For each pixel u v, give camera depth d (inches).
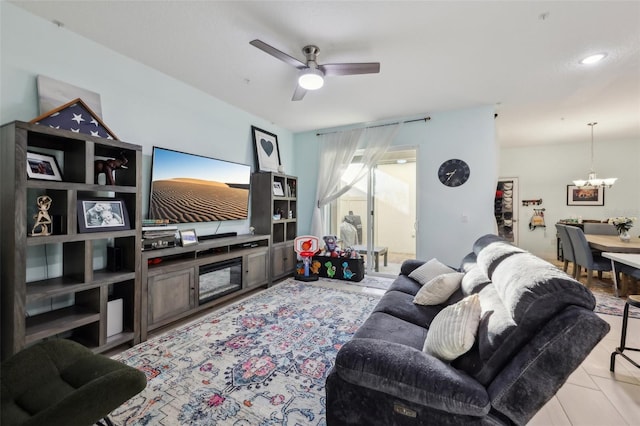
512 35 90.7
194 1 77.7
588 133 208.4
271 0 77.0
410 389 42.6
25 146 69.4
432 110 161.5
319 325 108.0
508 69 112.9
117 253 94.6
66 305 89.9
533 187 253.6
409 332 69.0
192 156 129.3
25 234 69.4
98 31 91.7
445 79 122.0
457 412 40.1
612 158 228.7
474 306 52.7
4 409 45.7
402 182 182.5
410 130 172.7
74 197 78.6
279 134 195.3
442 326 53.0
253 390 71.1
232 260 134.5
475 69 113.0
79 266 83.6
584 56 103.0
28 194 81.6
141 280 94.9
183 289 109.6
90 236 82.3
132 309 93.2
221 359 84.7
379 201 188.7
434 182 166.2
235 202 153.0
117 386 43.9
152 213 114.3
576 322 36.0
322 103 151.3
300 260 185.5
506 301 49.0
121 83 105.5
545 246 249.6
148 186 115.3
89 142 81.4
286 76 122.3
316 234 195.3
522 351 39.4
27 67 82.7
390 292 98.6
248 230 168.6
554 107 154.9
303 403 66.7
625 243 150.1
